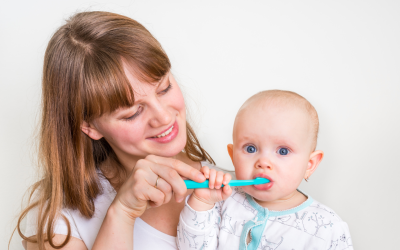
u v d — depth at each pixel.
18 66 1.98
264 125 1.10
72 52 1.03
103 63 0.97
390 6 1.91
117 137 1.09
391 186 1.92
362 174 1.97
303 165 1.11
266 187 1.09
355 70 1.96
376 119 1.94
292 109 1.11
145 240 1.21
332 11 1.98
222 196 1.03
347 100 1.97
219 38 2.10
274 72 2.09
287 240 1.09
